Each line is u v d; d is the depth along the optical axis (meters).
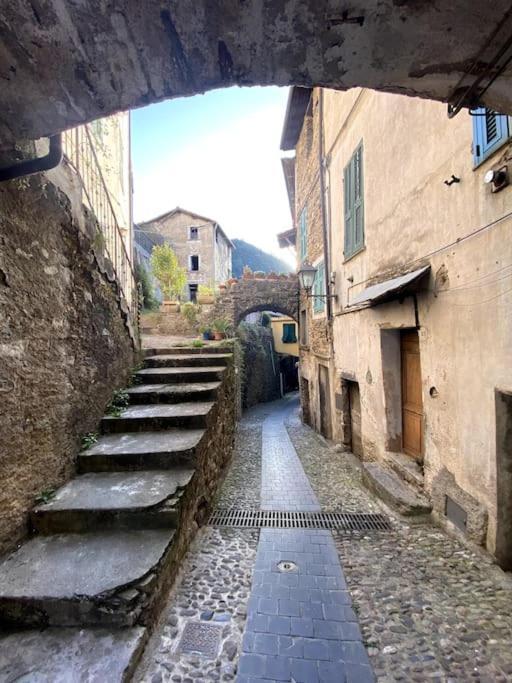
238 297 13.95
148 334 12.45
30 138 2.05
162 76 1.77
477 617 2.34
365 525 3.64
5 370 2.46
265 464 6.31
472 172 2.99
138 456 3.30
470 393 3.11
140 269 15.20
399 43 1.65
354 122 6.04
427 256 3.76
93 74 1.71
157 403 4.47
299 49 1.68
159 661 2.00
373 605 2.46
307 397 12.38
